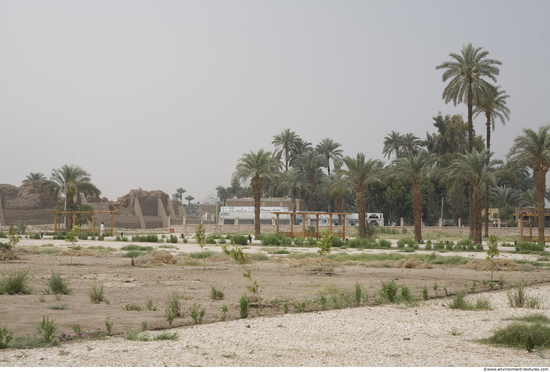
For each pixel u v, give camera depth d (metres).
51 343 7.54
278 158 95.94
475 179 46.19
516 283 17.25
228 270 21.11
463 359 6.93
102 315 10.12
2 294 13.04
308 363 6.62
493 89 53.56
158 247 38.47
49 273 18.81
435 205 88.44
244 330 8.85
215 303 12.11
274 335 8.45
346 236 65.38
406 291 12.98
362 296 13.02
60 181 69.00
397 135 95.62
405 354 7.21
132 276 18.16
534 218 80.44
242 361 6.70
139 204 123.25
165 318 9.88
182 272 20.00
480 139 89.50
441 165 85.62
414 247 41.19
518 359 6.95
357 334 8.62
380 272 20.97
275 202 96.44
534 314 10.79
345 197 107.19
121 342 7.75
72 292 13.58
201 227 28.08
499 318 10.46
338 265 23.64
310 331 8.84
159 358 6.78
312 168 94.38
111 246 40.03
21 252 28.69
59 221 91.06
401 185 87.69
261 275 19.23
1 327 8.66
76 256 28.45
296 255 30.67
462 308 11.68
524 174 101.44
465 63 52.78
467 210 87.31
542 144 45.09
